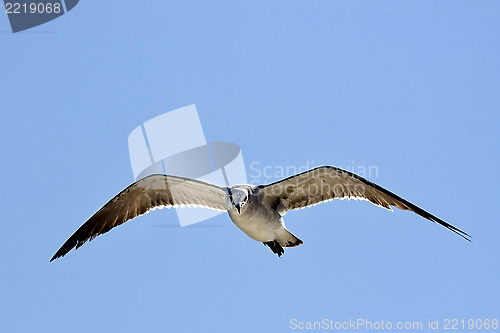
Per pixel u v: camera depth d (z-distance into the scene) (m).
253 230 15.85
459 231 15.29
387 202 15.47
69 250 16.23
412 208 15.27
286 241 16.30
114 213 16.23
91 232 16.39
